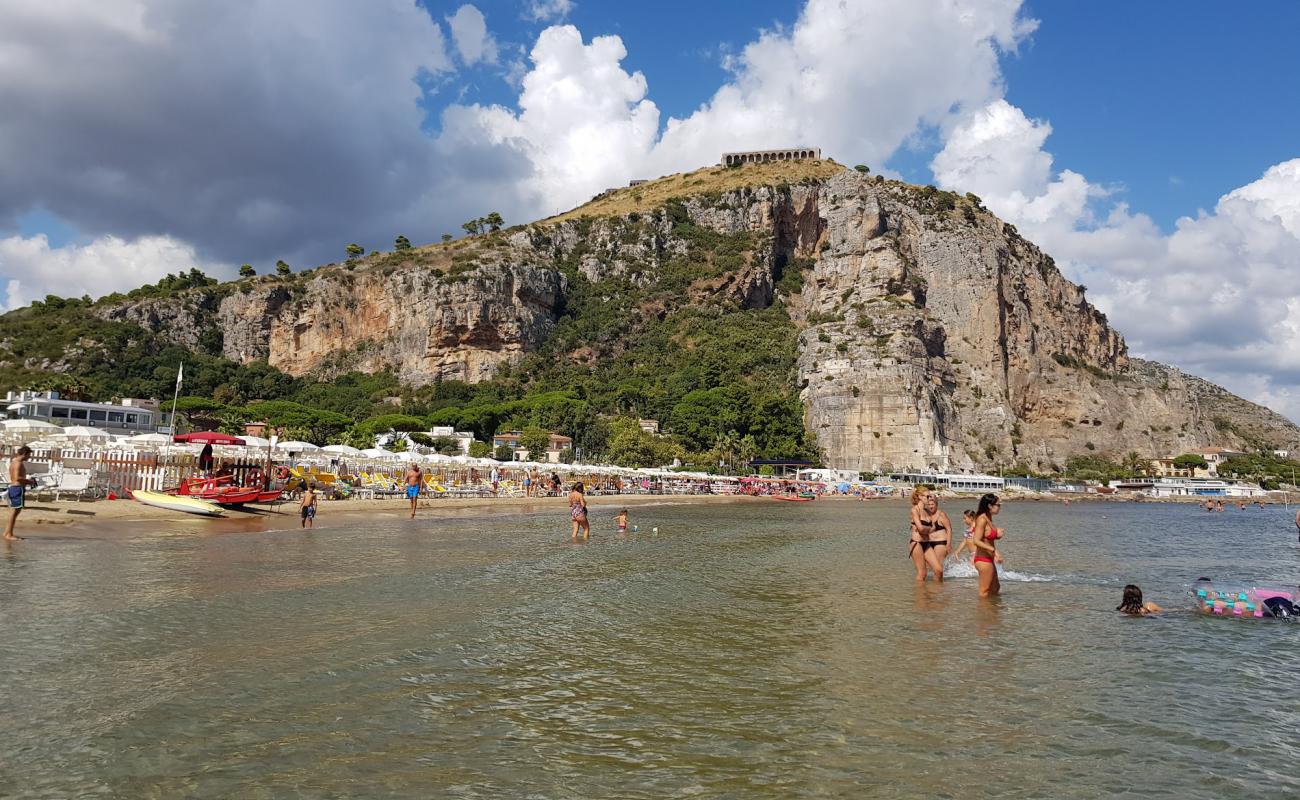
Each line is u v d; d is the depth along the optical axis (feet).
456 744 24.64
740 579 64.13
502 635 40.11
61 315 616.80
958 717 28.53
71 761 22.15
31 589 46.03
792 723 27.45
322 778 21.63
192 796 20.20
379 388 604.90
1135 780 23.22
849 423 545.03
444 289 633.20
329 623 40.81
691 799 20.94
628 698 29.99
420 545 83.46
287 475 138.51
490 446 447.01
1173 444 654.53
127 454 120.47
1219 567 88.99
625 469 305.94
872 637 41.65
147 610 41.70
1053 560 91.91
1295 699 32.19
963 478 517.55
